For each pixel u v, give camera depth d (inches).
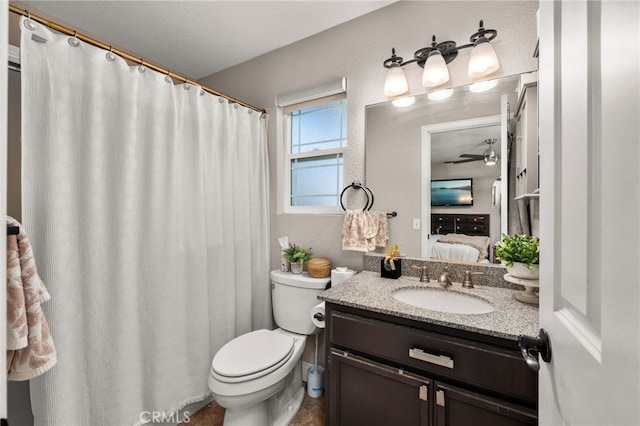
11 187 51.7
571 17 18.9
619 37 13.3
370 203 67.0
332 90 69.8
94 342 47.3
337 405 48.6
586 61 16.7
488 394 37.0
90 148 46.7
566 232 19.7
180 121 60.2
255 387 50.7
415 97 61.7
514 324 37.2
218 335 68.2
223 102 70.2
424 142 60.8
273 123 82.6
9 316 33.0
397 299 49.2
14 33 60.0
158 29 71.2
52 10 63.5
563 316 20.3
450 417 39.1
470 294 49.9
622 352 12.7
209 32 72.9
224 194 70.4
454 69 57.7
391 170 64.5
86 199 46.5
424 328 41.1
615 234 13.5
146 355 55.1
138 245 54.0
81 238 46.4
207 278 64.9
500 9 53.3
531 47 50.9
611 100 13.9
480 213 55.4
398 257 62.4
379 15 65.3
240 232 74.8
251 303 76.9
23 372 34.5
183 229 60.9
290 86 78.5
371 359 45.4
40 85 41.9
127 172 51.0
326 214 74.7
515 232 52.2
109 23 68.6
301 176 83.2
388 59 61.2
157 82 56.1
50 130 42.6
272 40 76.7
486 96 54.8
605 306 14.2
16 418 46.8
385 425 44.1
